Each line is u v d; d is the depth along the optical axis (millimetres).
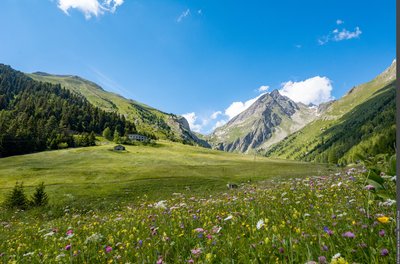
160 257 3715
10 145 160750
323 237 3115
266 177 86312
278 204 6625
